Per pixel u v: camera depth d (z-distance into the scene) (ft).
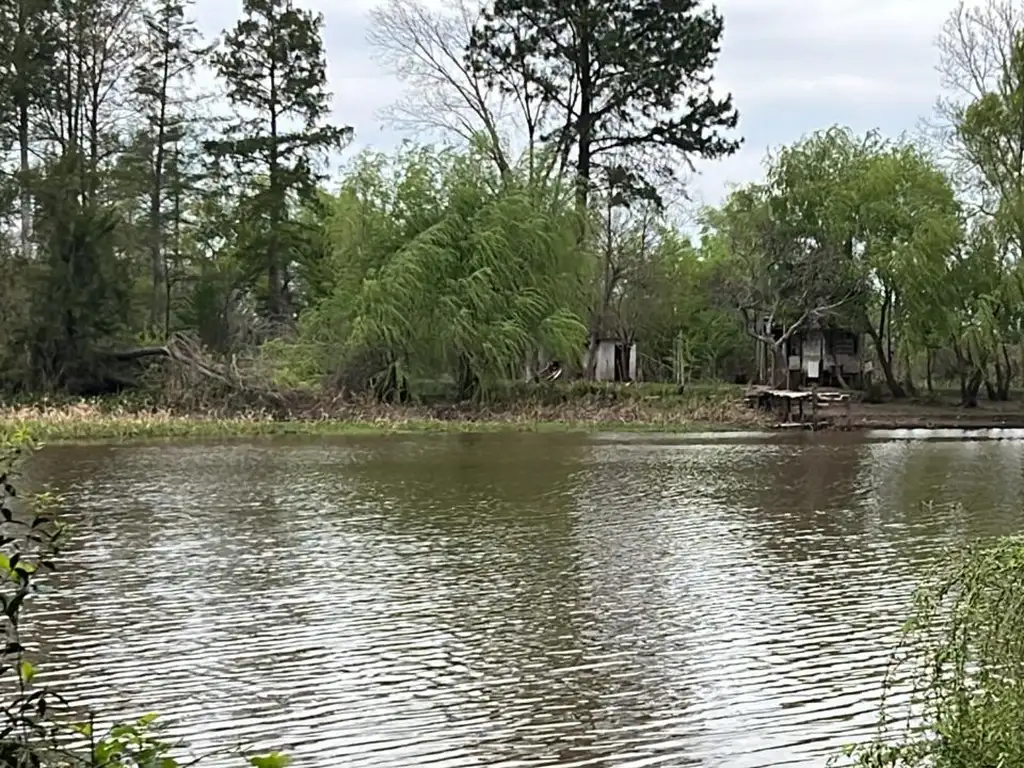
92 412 118.52
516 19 159.74
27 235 142.82
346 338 137.90
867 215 161.17
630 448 109.29
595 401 140.97
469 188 140.56
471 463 95.71
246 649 40.65
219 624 43.75
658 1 158.61
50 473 87.20
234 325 167.63
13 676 35.83
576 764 31.01
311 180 168.96
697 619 44.73
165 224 170.30
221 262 173.27
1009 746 21.79
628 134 162.40
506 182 143.64
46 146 155.02
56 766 20.03
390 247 140.46
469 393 140.97
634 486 82.38
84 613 45.19
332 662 39.29
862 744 27.27
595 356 178.91
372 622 44.19
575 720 34.14
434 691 36.50
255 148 166.50
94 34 153.79
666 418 136.15
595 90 160.97
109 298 132.67
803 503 74.69
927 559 55.98
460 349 135.64
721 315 192.95
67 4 152.05
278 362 136.05
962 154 161.58
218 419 121.39
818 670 38.32
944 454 106.01
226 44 169.68
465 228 139.13
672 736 32.81
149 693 36.14
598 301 180.45
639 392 145.89
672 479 86.58
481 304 134.72
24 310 127.75
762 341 169.48
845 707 34.86
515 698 35.86
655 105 159.12
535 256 140.67
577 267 145.38
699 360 201.36
